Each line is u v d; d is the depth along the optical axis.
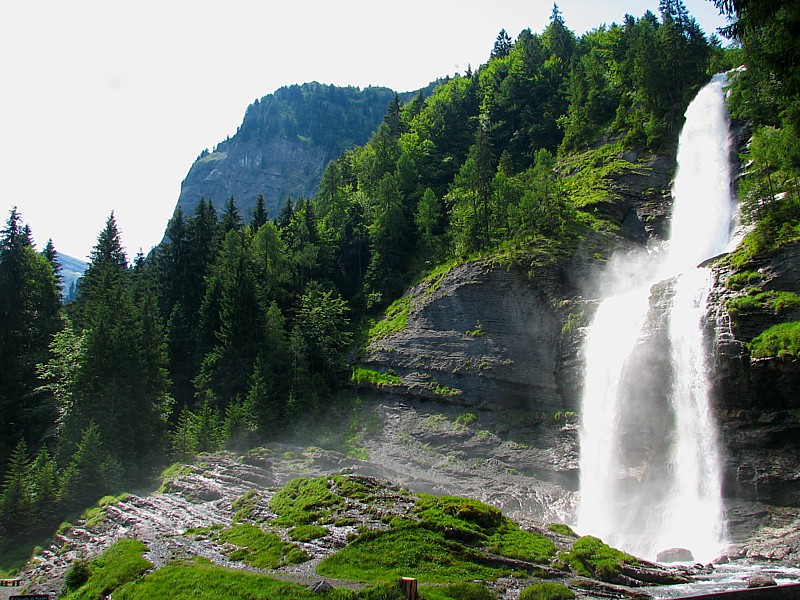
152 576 25.62
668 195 70.38
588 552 25.66
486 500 46.75
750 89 66.38
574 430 51.38
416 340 67.56
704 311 43.94
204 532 33.41
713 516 38.16
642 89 81.38
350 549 25.61
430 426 60.25
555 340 56.69
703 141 70.00
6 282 74.81
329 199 105.06
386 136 108.19
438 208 85.12
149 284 88.50
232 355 69.25
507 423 56.28
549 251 62.25
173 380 75.88
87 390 57.25
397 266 82.69
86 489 48.19
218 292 79.25
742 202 53.22
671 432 44.06
